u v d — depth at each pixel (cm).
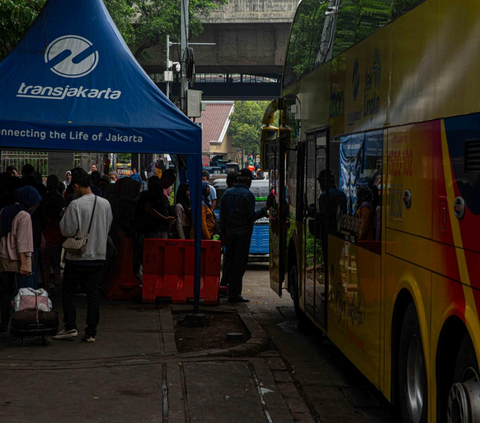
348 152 688
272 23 4322
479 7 388
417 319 482
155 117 862
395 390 536
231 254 1134
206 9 4259
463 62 407
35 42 896
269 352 805
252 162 7975
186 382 646
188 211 1203
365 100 632
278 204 1086
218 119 9906
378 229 575
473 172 387
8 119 809
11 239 797
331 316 749
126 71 892
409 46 510
